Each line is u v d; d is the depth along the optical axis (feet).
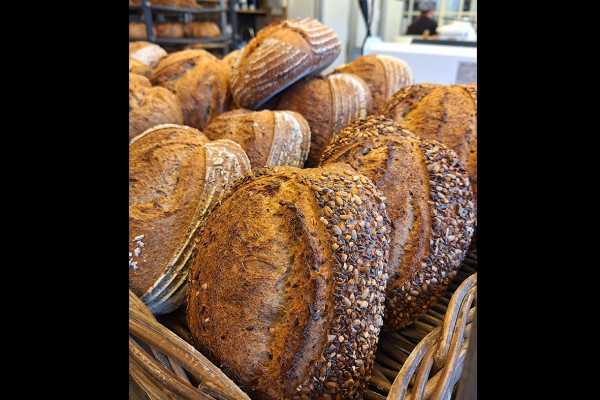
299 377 0.94
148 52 2.83
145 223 1.26
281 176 1.12
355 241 1.00
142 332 0.95
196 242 1.19
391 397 0.90
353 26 5.32
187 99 2.14
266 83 1.95
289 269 0.99
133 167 1.35
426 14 4.87
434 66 2.68
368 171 1.28
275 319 0.98
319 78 2.18
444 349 0.99
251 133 1.73
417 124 1.63
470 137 1.53
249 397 0.91
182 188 1.34
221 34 4.91
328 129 2.06
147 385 0.92
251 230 1.03
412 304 1.26
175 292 1.29
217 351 1.01
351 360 0.98
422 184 1.28
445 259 1.26
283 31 1.98
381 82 2.27
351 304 0.96
